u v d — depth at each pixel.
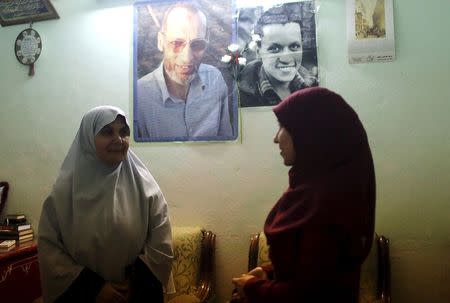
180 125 2.29
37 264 2.28
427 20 2.04
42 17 2.50
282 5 2.17
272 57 2.17
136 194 1.74
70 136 2.48
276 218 1.06
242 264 2.21
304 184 1.03
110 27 2.41
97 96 2.43
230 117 2.22
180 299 1.87
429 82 2.03
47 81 2.52
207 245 2.16
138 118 2.35
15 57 2.57
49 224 1.63
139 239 1.67
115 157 1.66
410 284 2.04
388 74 2.07
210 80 2.25
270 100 2.18
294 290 0.94
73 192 1.62
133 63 2.36
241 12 2.22
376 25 2.08
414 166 2.04
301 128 1.04
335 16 2.12
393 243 2.06
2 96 2.59
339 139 1.01
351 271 0.99
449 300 2.00
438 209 2.02
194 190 2.28
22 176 2.56
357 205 0.96
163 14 2.32
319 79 2.13
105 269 1.59
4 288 2.07
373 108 2.08
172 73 2.30
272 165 2.18
